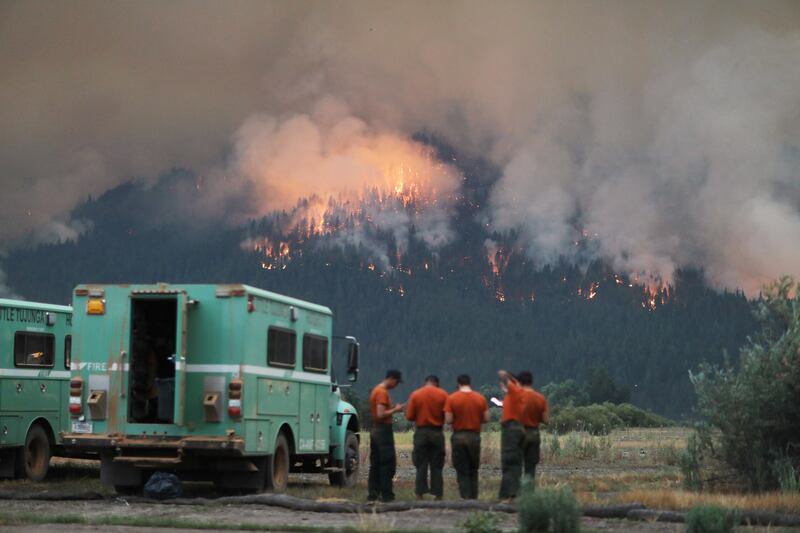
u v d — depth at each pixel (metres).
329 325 26.08
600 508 18.52
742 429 24.27
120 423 21.64
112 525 17.06
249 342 21.58
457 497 22.28
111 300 21.97
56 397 27.86
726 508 16.22
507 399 20.47
